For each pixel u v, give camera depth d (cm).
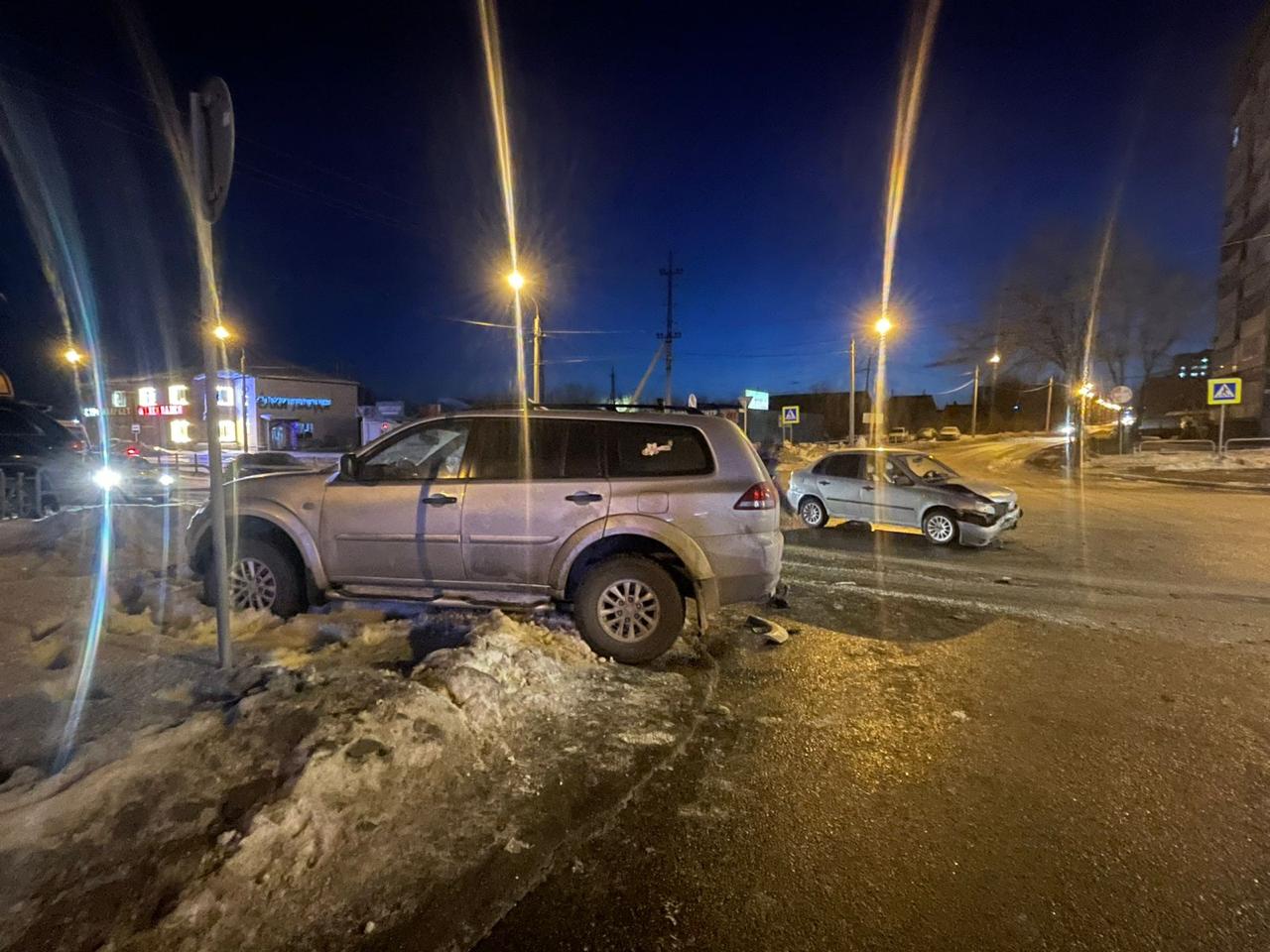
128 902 256
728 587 547
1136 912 280
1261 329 4094
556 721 431
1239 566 965
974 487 1152
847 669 544
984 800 361
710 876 299
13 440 1126
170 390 5500
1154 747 423
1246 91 4366
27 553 753
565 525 545
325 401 5791
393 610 605
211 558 594
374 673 429
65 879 265
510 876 293
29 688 414
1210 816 349
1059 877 302
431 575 563
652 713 451
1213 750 420
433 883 285
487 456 568
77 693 408
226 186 391
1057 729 446
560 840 318
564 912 274
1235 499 1927
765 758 401
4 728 365
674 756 399
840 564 965
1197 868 309
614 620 537
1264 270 4072
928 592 800
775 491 569
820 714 461
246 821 293
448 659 452
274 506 580
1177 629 664
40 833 286
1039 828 338
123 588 628
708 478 552
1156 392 6912
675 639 535
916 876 302
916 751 414
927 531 1144
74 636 507
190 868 271
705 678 515
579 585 539
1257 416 4119
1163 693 505
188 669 445
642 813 342
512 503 549
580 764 384
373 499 567
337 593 579
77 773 320
